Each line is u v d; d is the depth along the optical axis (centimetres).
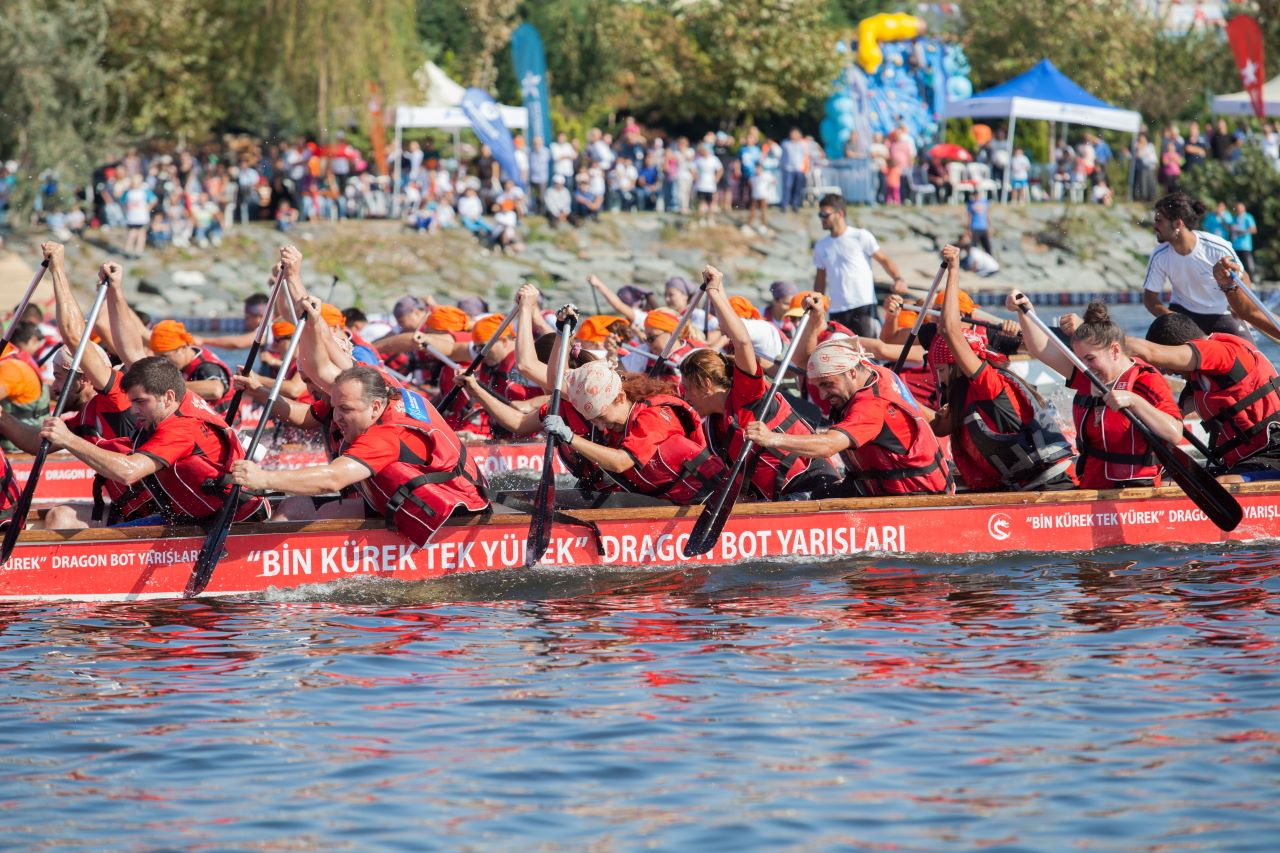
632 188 13038
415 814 1939
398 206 12581
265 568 3131
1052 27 15812
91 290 10894
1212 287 4241
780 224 12900
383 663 2600
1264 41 14675
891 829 1867
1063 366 3406
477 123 12238
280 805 1973
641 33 15888
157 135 13700
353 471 2981
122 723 2297
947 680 2439
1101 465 3453
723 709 2320
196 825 1912
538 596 3102
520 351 3575
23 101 11944
